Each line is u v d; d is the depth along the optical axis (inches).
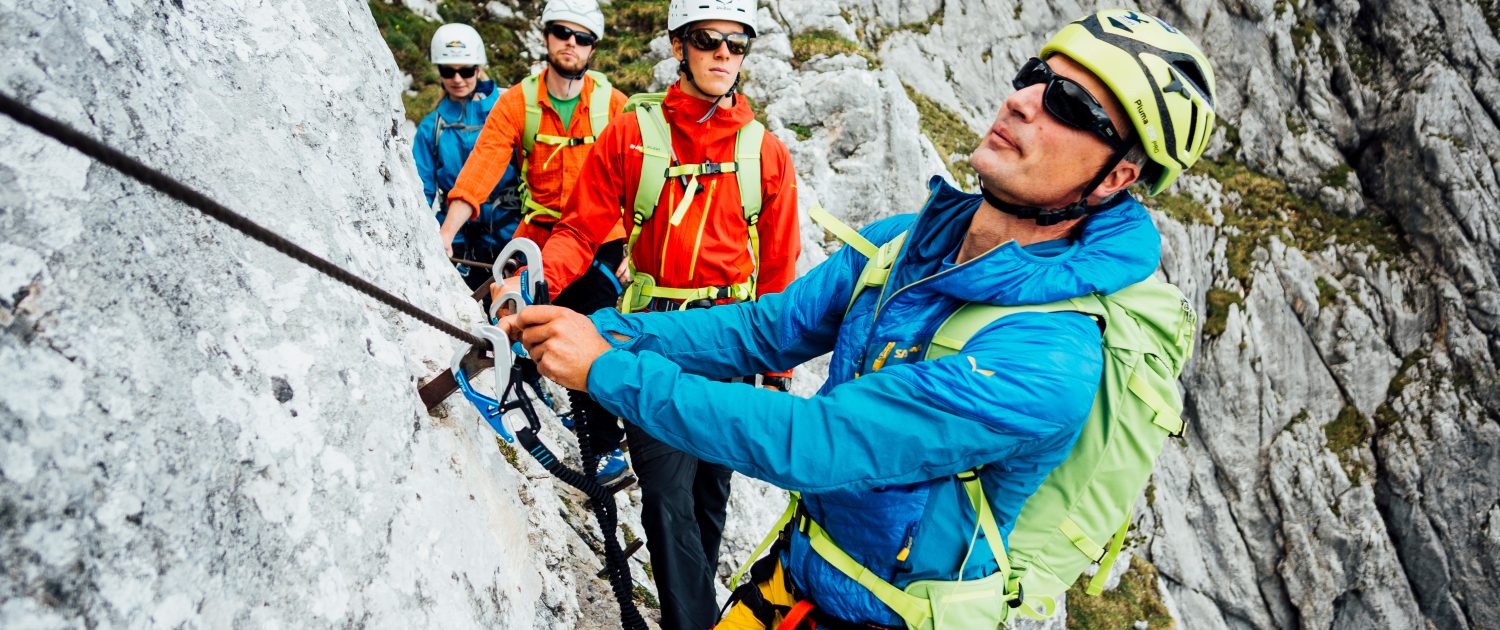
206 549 41.5
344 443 55.7
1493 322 933.2
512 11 540.7
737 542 219.5
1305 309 943.7
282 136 65.5
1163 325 60.7
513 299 74.4
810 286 76.5
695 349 77.0
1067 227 63.3
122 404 38.9
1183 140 57.9
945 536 62.3
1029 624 448.8
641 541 141.5
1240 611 877.8
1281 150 1005.8
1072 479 62.6
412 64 452.4
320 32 81.9
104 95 45.2
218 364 46.8
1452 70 994.7
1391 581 895.7
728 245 126.3
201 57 59.0
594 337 62.1
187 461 41.9
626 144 122.0
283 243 37.4
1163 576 849.5
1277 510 897.5
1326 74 1019.9
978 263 59.4
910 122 500.4
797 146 433.4
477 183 172.6
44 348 36.2
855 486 57.0
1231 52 1002.1
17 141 38.9
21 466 33.5
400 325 76.4
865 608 65.2
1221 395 911.0
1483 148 977.5
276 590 45.6
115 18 49.0
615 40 539.5
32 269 37.1
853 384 58.4
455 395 80.3
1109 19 59.1
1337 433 927.0
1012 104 59.7
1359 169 1029.2
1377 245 986.1
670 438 59.1
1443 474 909.2
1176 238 916.6
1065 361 56.6
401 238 85.0
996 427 55.6
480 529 73.3
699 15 116.5
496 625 70.0
